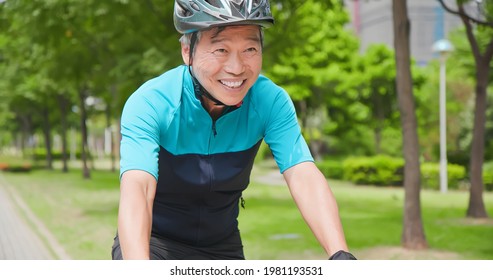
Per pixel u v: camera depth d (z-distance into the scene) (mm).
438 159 37281
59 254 10492
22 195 23547
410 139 11320
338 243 2262
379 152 38688
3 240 12172
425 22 73750
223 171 2652
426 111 38406
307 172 2475
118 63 15961
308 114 42062
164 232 2820
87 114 43469
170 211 2766
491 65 20391
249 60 2168
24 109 46375
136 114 2387
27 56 20578
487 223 15156
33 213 17219
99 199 21703
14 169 42719
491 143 35938
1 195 23625
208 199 2734
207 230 2836
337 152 48469
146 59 14734
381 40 74438
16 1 14750
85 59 18359
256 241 11797
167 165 2605
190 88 2494
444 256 10359
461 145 37562
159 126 2453
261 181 34094
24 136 72312
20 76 34344
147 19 15602
